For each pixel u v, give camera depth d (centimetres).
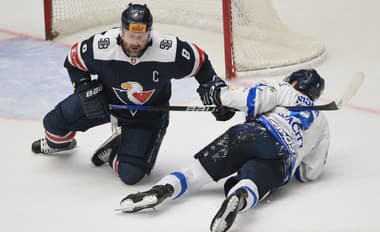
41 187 1301
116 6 2491
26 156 1447
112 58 1222
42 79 1934
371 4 2719
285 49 2095
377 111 1711
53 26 2312
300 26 2486
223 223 1064
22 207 1220
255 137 1187
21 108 1734
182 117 1680
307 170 1291
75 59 1252
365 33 2383
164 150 1492
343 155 1459
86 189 1291
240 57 2009
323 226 1145
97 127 1612
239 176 1177
